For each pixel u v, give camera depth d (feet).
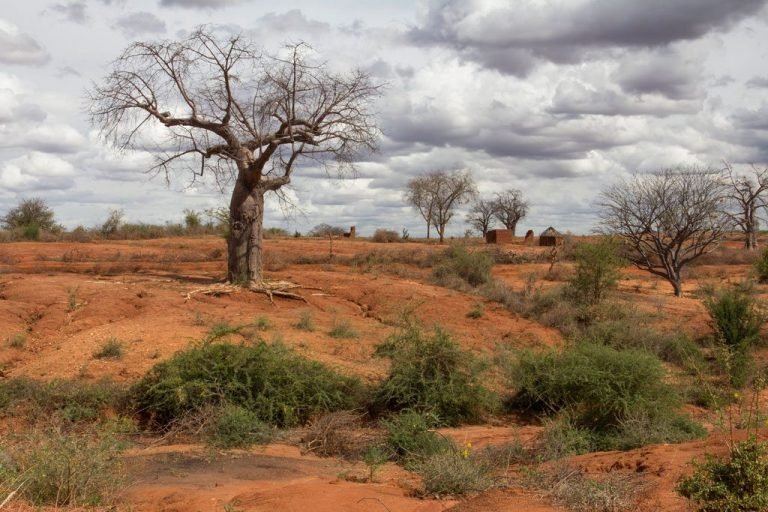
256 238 73.87
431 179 230.48
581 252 76.13
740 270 126.31
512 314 73.36
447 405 41.78
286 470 29.12
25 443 27.02
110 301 61.77
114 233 163.84
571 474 24.07
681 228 92.32
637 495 21.72
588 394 39.42
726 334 59.47
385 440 34.06
